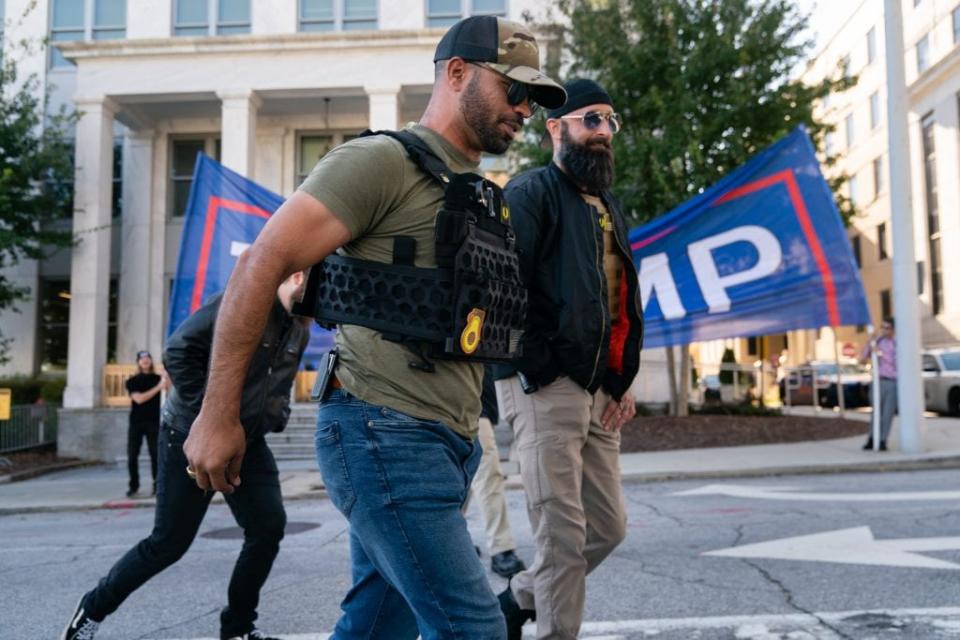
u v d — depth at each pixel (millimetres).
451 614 1813
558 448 2996
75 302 17484
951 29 30312
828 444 12812
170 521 3441
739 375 20609
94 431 16922
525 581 3160
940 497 7863
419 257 1861
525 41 2039
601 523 3182
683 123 14156
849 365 24484
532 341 2977
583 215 3119
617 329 3264
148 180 19688
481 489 5391
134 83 17875
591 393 3090
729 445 13250
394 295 1840
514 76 1978
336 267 1897
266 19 18984
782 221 10625
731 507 7777
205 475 1756
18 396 18297
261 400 3514
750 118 14484
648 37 14891
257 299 1727
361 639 2168
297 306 1972
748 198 10781
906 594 4449
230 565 5855
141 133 19781
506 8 18891
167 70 17875
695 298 10961
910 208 11477
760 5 14703
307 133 20188
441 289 1835
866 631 3818
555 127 3209
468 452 2000
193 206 12086
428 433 1864
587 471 3193
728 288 10828
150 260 19609
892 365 11641
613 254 3303
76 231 17562
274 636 3955
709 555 5582
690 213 11016
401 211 1859
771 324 10711
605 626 3986
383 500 1820
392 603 2156
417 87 17859
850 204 16453
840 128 41156
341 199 1759
